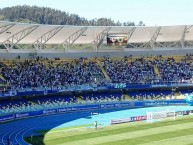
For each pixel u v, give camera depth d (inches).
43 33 3284.9
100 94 3553.2
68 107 3184.1
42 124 2544.3
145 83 3597.4
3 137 2091.5
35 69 3339.1
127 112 3125.0
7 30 3004.4
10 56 3331.7
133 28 3572.8
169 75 3732.8
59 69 3474.4
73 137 2090.3
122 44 3651.6
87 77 3521.2
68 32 3388.3
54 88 3176.7
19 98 3088.1
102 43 3757.4
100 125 2491.4
